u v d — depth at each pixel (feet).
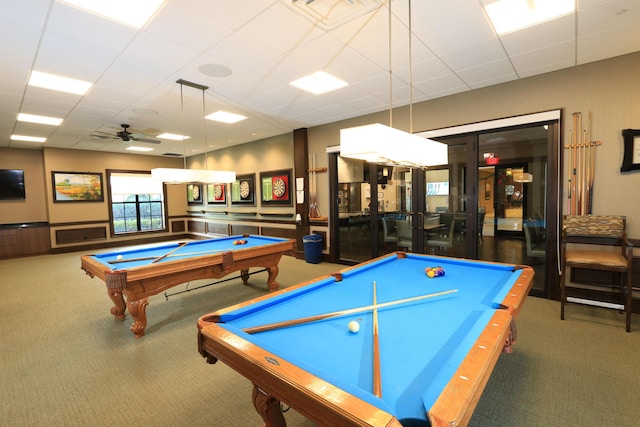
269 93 13.61
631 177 10.55
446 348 4.14
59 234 25.58
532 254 13.25
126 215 30.27
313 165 20.39
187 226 34.30
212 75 11.54
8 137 21.18
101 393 6.95
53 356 8.61
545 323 10.03
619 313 10.77
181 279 10.62
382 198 17.75
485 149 13.99
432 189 15.66
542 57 10.52
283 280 15.87
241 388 7.10
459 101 14.02
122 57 9.96
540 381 7.00
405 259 10.03
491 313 4.90
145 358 8.46
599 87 10.91
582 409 6.09
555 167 11.92
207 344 4.64
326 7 7.52
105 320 11.18
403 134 5.78
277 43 9.25
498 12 7.94
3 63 10.10
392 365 3.72
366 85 12.89
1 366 8.13
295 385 3.21
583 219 10.92
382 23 8.29
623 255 10.22
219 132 21.65
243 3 7.29
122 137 18.99
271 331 4.83
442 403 2.77
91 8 7.38
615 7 7.72
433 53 10.10
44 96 13.35
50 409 6.44
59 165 25.73
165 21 7.98
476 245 14.23
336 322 5.14
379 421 2.58
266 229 24.76
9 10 7.32
